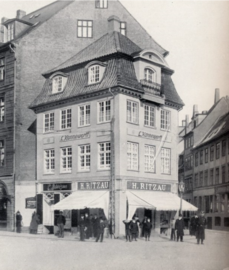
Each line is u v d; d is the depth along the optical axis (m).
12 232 33.94
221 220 36.53
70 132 32.50
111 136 29.89
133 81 30.66
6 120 36.16
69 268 25.02
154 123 32.34
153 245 26.78
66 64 34.22
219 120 39.34
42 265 25.89
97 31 35.88
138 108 30.98
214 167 38.31
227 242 28.31
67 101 32.84
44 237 30.41
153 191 31.41
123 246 26.25
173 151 33.38
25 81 35.69
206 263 26.17
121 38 32.47
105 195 29.64
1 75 36.94
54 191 33.00
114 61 30.78
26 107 35.66
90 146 31.11
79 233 31.30
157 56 32.41
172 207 30.72
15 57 35.78
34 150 35.28
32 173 34.84
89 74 31.95
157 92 32.09
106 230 29.27
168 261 24.91
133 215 30.39
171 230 30.50
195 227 31.36
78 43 35.84
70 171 32.28
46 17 36.78
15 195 34.75
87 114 31.67
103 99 30.66
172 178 32.97
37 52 35.81
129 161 30.17
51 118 34.03
